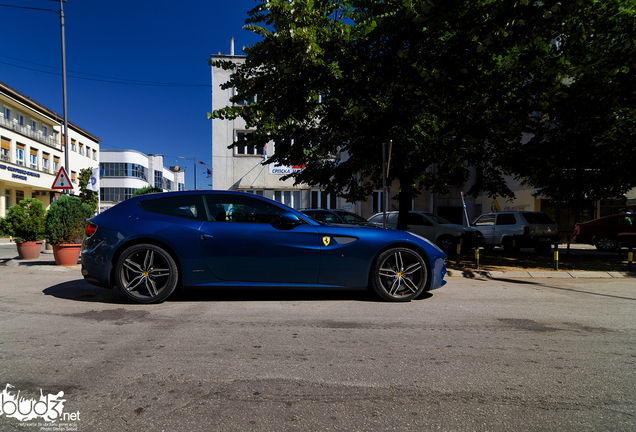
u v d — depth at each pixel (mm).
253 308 4094
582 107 8438
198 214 4379
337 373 2371
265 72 8219
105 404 1942
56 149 33656
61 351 2709
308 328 3352
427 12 6363
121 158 51438
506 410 1935
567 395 2119
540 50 7090
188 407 1916
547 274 7391
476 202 22203
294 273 4309
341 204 20703
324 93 8836
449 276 7188
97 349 2756
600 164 10164
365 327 3410
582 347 2963
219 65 8133
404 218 10438
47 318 3617
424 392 2127
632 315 4082
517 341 3090
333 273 4355
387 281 4551
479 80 7637
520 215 12680
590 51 7352
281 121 8914
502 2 5914
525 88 7895
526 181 12594
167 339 2998
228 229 4277
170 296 4672
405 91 7910
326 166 10586
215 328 3316
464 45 7176
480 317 3863
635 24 6836
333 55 7602
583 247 16453
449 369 2469
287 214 4371
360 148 9414
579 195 11641
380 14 7418
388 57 8039
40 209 9336
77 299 4488
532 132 9609
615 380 2334
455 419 1835
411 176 10320
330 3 7266
